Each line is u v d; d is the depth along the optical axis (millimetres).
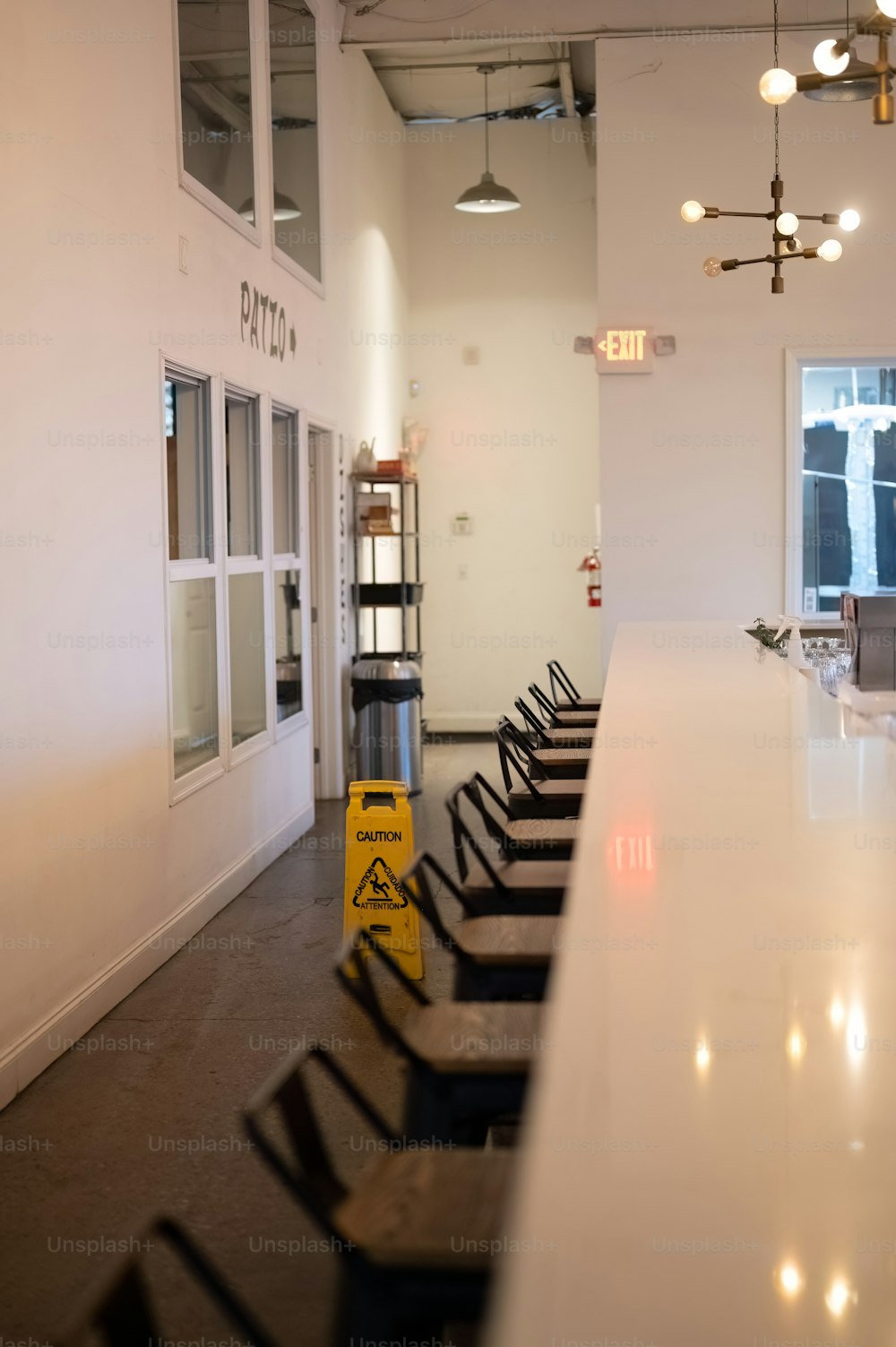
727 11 7496
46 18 3605
